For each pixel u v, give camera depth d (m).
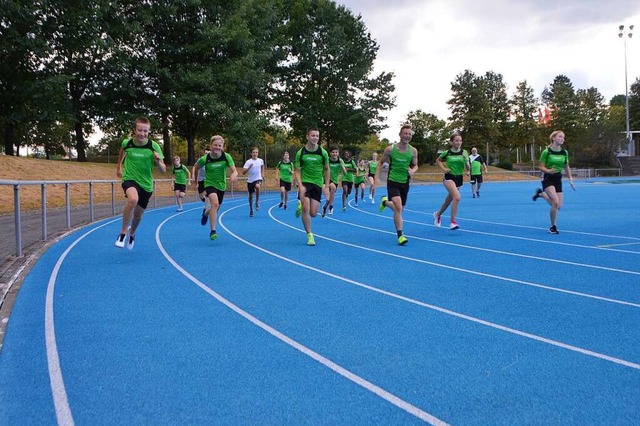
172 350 3.88
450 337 4.14
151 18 31.14
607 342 3.99
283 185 18.48
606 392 3.11
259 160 15.41
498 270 6.90
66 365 3.61
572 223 12.88
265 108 45.31
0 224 12.92
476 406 2.95
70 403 3.03
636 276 6.46
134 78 33.31
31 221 13.57
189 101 31.34
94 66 31.67
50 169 23.58
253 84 35.12
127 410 2.93
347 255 8.19
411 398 3.06
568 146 77.81
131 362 3.65
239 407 2.96
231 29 33.09
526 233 10.95
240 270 6.95
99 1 27.92
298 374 3.42
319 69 45.00
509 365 3.54
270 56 37.94
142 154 7.79
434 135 59.53
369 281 6.24
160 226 12.58
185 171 17.48
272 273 6.75
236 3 35.81
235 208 18.86
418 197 25.16
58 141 64.81
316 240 10.01
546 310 4.91
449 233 11.04
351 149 50.81
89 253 8.41
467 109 64.69
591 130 67.75
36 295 5.59
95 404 3.01
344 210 17.39
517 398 3.04
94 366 3.58
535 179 51.00
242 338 4.15
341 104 46.88
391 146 9.09
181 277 6.50
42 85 26.95
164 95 32.03
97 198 21.08
